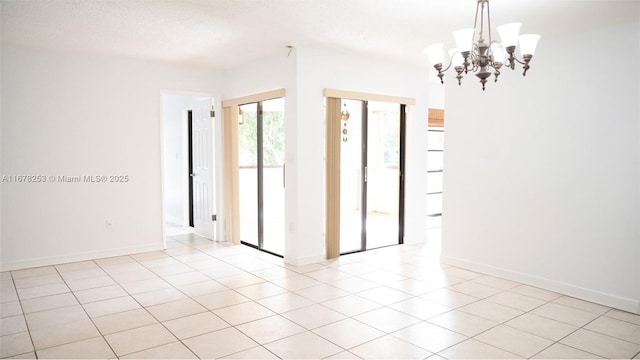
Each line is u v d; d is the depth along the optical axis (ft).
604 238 12.21
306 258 16.29
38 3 10.83
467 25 12.47
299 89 15.48
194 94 19.15
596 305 12.20
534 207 13.78
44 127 15.69
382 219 26.07
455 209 16.10
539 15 11.22
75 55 16.15
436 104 24.61
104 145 16.98
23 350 9.25
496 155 14.74
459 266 16.03
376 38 14.08
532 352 9.29
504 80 14.42
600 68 12.17
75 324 10.66
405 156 19.74
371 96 17.63
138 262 16.56
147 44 14.90
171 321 10.87
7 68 14.90
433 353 9.22
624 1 10.10
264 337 9.96
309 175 16.10
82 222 16.63
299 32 13.38
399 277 14.76
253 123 24.31
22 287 13.46
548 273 13.48
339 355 9.11
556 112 13.14
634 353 9.26
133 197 17.80
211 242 20.30
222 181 20.38
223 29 13.08
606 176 12.14
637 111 11.51
